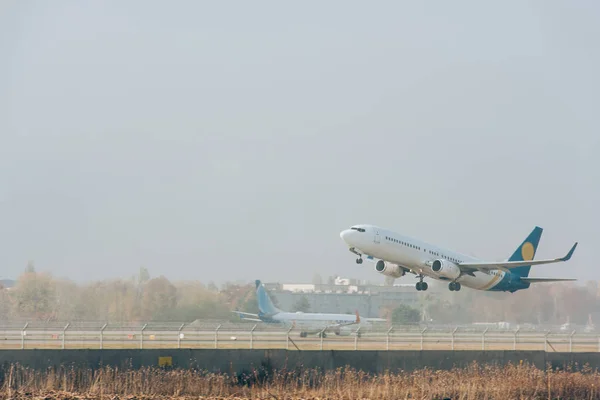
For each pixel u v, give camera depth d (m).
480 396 171.75
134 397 161.75
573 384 184.25
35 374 180.75
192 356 193.75
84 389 173.38
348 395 171.12
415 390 173.38
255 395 173.00
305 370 195.25
